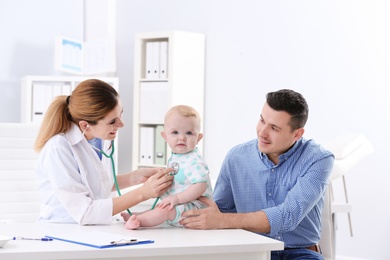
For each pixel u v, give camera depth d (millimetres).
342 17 4375
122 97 5656
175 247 1723
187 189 2127
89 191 2230
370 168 4262
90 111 2189
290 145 2336
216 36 5043
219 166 5031
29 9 5469
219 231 2035
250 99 4840
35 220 2863
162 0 5395
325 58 4449
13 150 2852
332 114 4422
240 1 4887
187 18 5227
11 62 5348
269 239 1880
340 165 3061
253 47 4820
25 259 1597
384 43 4199
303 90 4559
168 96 4934
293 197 2221
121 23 5684
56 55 5320
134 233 1965
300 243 2379
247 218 2131
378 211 4230
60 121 2246
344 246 4391
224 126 4996
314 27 4500
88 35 5801
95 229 2029
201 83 5094
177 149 2176
